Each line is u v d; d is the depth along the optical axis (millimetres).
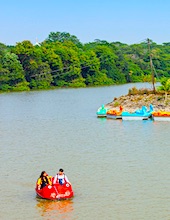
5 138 57469
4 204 32906
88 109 88500
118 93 135125
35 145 52719
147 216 30562
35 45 191625
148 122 68688
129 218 30281
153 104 82062
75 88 166375
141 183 37125
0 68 153125
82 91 146625
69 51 179250
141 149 49531
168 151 48312
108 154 47312
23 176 39656
